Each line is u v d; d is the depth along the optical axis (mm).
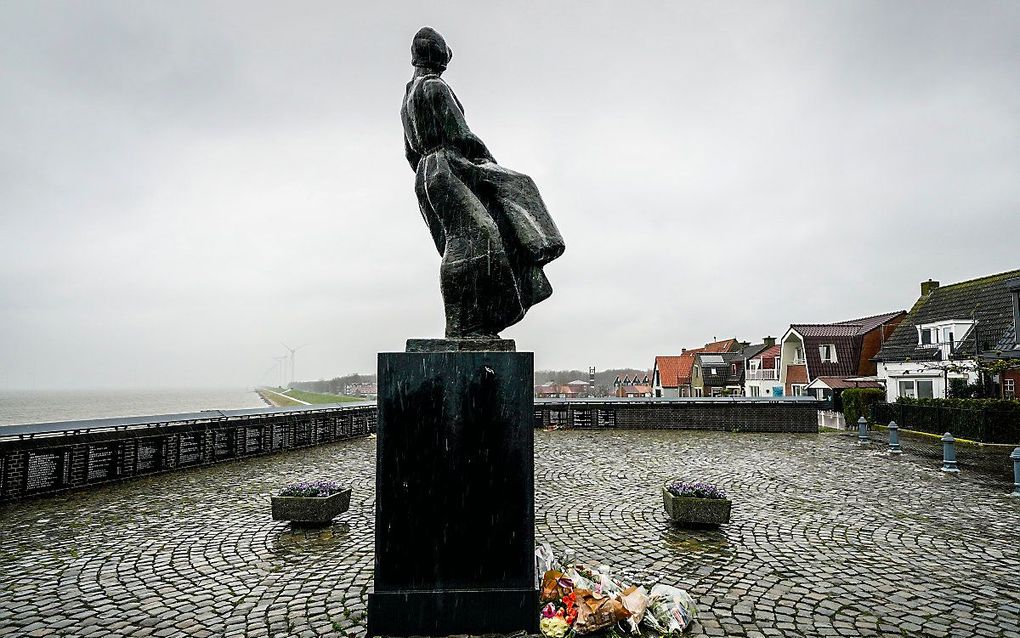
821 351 37781
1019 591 5500
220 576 5914
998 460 14727
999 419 17891
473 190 4613
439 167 4500
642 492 10453
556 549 6855
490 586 4012
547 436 20562
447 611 3959
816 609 5051
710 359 55062
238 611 4988
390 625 3941
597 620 4191
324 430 18859
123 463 11656
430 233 4996
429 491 4016
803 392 38031
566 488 10867
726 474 12445
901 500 9719
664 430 22656
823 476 12156
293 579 5801
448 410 4043
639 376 78688
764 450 16609
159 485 11258
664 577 5871
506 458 4055
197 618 4863
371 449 17328
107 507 9219
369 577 5820
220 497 10031
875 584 5668
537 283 4613
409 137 4879
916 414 21609
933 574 5969
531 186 4715
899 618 4875
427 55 4883
